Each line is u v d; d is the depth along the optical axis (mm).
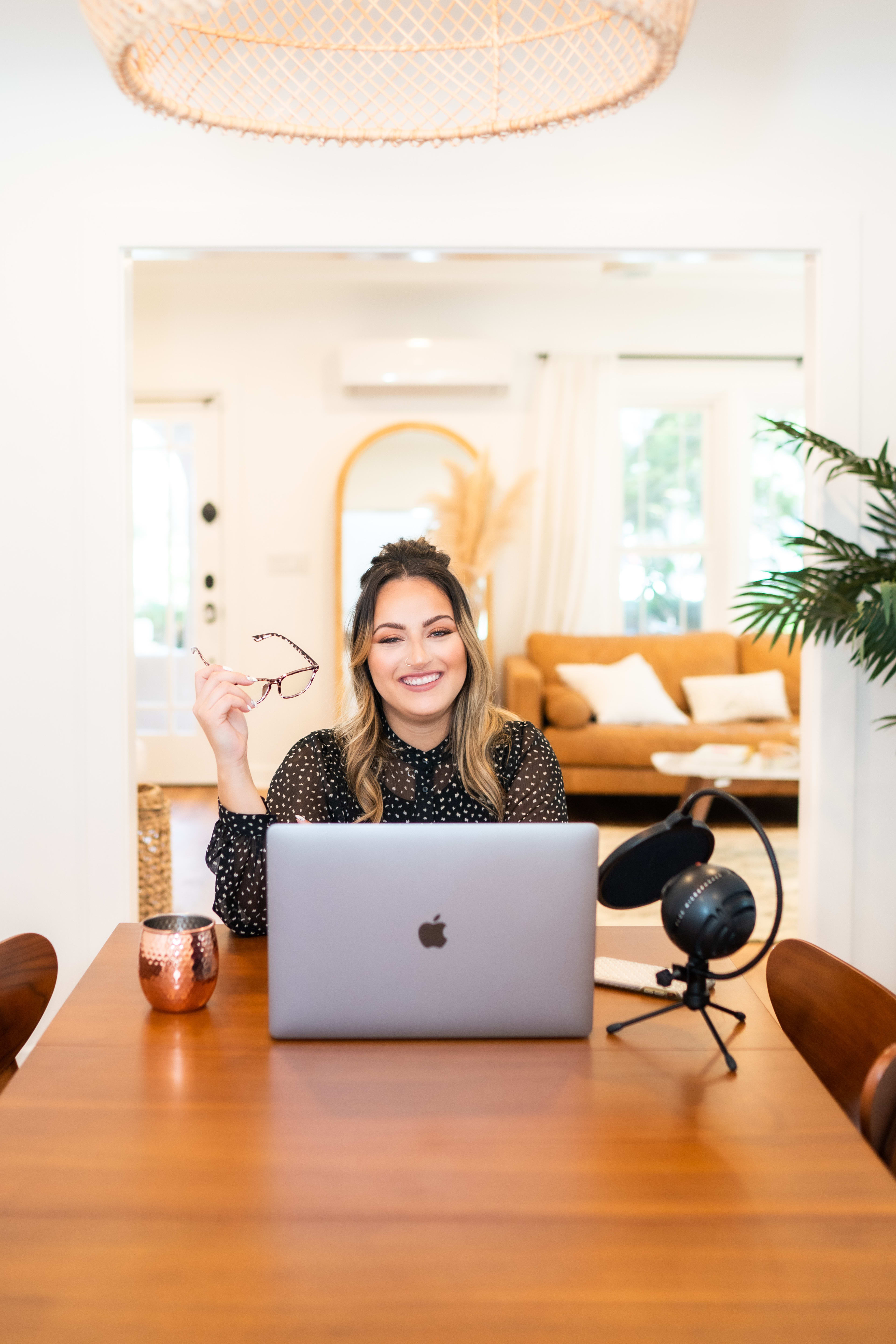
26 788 2562
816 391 2656
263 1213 798
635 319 5891
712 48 2586
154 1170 858
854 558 2469
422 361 5652
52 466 2545
